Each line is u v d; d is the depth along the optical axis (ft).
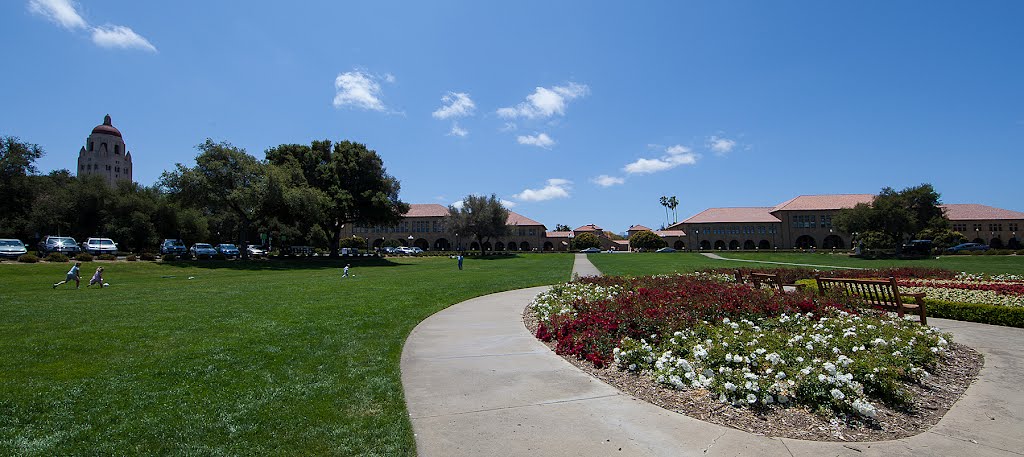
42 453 13.06
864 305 33.06
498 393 18.47
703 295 31.04
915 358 20.12
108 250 132.26
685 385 18.26
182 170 128.47
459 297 51.31
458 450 13.42
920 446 13.52
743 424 15.03
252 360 22.89
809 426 14.80
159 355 23.39
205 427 14.90
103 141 367.66
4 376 19.65
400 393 18.30
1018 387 18.69
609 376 20.48
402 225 349.41
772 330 24.41
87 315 35.76
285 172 144.97
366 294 52.42
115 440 13.94
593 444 13.75
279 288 60.54
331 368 21.83
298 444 13.79
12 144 163.22
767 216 332.80
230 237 262.06
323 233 274.57
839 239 319.47
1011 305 35.63
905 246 184.34
